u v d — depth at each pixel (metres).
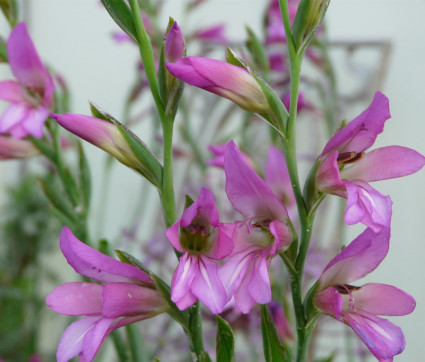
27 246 0.82
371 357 0.84
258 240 0.36
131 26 0.37
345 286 0.36
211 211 0.35
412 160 0.36
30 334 0.72
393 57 0.89
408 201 0.90
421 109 0.88
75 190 0.48
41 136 0.47
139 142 0.37
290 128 0.36
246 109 0.37
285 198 0.47
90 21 1.04
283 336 0.44
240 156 0.35
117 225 0.98
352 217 0.34
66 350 0.35
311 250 0.60
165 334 0.63
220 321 0.36
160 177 0.37
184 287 0.34
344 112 0.83
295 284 0.36
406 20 0.90
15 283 0.82
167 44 0.36
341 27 0.92
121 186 0.98
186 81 0.36
